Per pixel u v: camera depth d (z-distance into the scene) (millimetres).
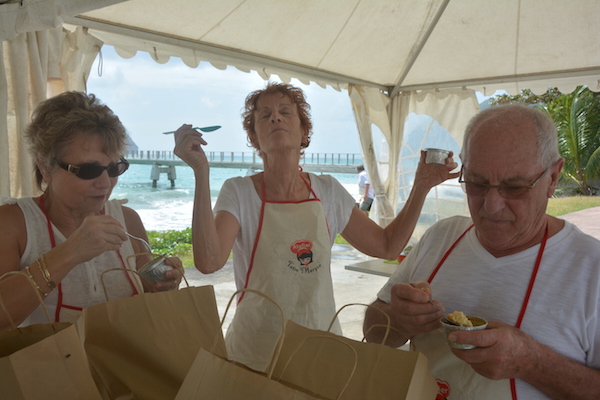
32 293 1329
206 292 1344
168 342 1287
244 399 938
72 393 1073
